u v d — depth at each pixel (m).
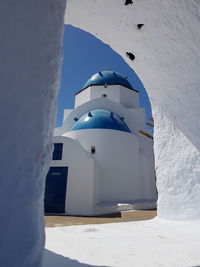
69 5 3.87
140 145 18.73
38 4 1.42
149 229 3.72
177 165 4.81
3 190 1.11
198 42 3.74
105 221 9.01
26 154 1.22
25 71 1.29
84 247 2.60
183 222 4.23
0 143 1.14
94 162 12.67
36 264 1.20
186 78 4.39
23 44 1.30
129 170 15.80
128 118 19.78
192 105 4.48
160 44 4.23
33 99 1.30
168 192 4.88
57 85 1.51
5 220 1.09
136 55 4.82
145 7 3.64
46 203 11.96
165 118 5.34
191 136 4.58
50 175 12.59
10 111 1.20
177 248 2.54
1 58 1.20
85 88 23.58
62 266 1.95
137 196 15.50
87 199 11.66
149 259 2.16
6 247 1.07
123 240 2.95
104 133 15.73
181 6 3.41
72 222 8.83
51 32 1.48
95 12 3.96
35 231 1.20
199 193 4.26
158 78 4.94
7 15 1.26
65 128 20.34
